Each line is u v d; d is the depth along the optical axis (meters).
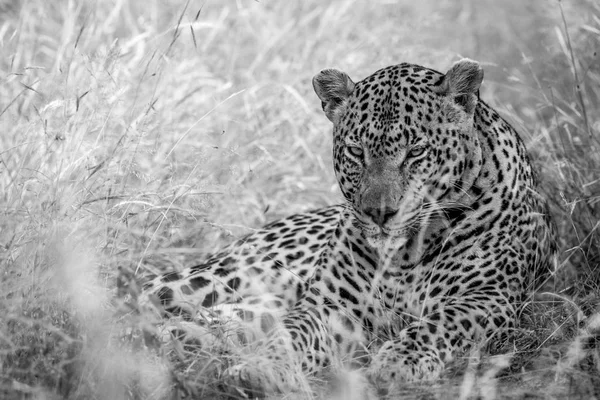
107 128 11.30
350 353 9.59
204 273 11.03
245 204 13.29
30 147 10.84
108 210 10.09
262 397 8.46
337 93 10.52
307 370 9.28
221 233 12.45
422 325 9.41
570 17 17.19
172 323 9.37
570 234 12.22
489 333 9.60
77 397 7.79
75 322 8.49
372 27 17.88
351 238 10.29
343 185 10.17
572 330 9.77
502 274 10.17
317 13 17.45
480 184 10.19
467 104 10.04
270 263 11.25
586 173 12.83
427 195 9.87
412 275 10.26
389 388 8.61
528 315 10.22
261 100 15.17
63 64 12.75
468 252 10.15
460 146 9.95
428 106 9.88
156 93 13.36
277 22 18.19
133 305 8.85
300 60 16.44
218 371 8.66
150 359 8.48
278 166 14.06
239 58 16.81
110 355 8.09
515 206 10.40
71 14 14.73
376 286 10.09
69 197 9.91
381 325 10.20
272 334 9.53
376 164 9.76
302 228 11.66
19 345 8.36
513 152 10.56
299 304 10.27
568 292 11.30
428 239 10.23
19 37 14.66
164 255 11.83
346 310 10.16
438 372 9.00
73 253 9.06
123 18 17.47
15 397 7.89
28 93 12.25
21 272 8.94
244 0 18.19
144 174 11.16
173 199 10.83
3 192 10.23
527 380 8.68
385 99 9.93
